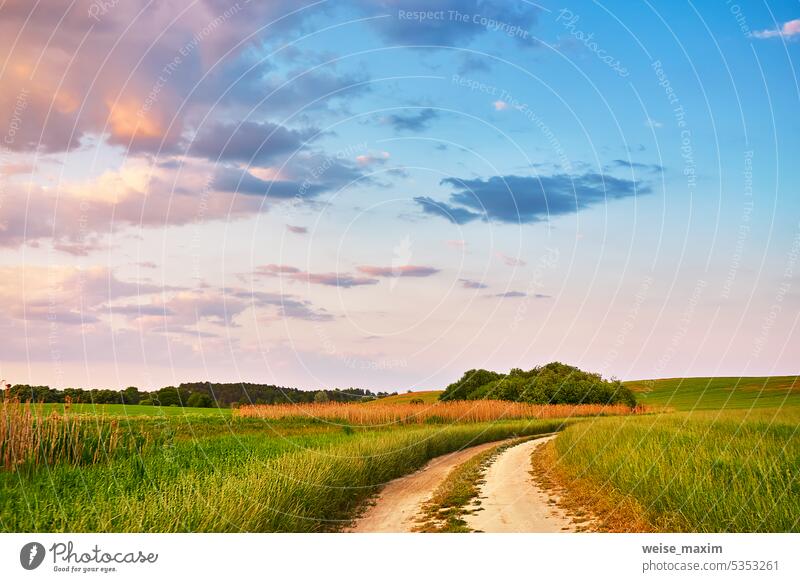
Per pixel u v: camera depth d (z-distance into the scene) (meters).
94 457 10.98
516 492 13.14
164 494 8.36
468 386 56.00
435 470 18.23
